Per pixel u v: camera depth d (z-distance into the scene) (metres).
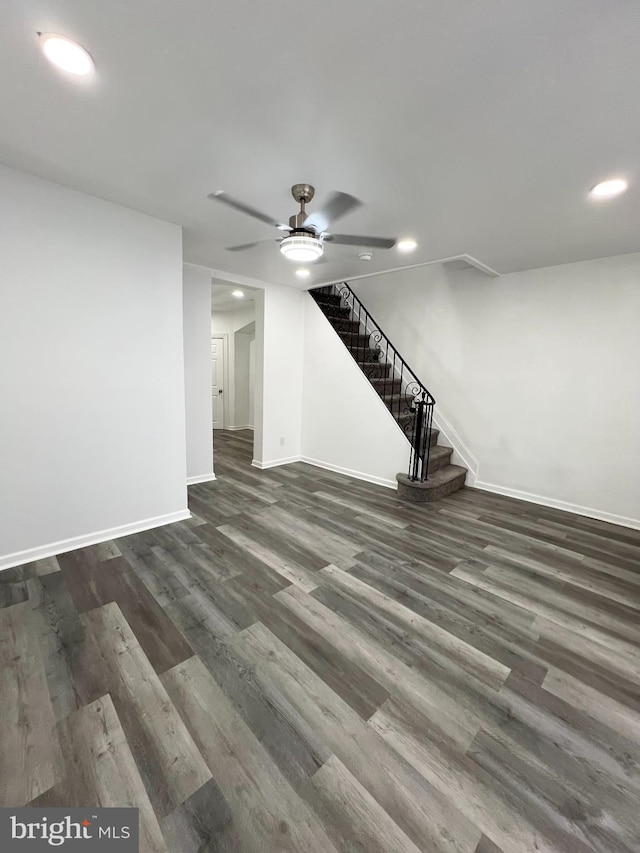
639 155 1.88
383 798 1.23
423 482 4.10
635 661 1.89
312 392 5.45
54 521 2.69
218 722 1.47
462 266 4.50
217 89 1.52
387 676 1.73
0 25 1.23
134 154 2.03
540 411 4.08
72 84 1.50
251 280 4.78
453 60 1.33
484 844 1.12
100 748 1.35
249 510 3.71
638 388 3.48
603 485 3.72
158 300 3.04
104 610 2.11
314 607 2.21
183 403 3.32
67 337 2.61
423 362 5.07
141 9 1.18
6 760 1.30
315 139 1.84
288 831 1.13
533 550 3.03
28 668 1.69
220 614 2.11
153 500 3.22
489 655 1.89
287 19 1.20
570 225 2.78
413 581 2.53
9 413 2.43
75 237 2.56
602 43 1.25
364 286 5.71
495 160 1.97
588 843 1.13
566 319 3.83
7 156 2.09
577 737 1.48
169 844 1.09
